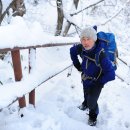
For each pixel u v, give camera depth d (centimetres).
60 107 430
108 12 1200
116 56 387
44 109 395
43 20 1012
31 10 1046
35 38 330
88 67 351
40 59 709
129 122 422
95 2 912
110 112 442
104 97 500
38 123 352
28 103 401
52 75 390
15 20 318
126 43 1089
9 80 507
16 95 304
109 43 351
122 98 505
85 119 411
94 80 358
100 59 335
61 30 885
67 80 549
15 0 623
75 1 866
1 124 335
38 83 350
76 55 373
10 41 278
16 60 315
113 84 569
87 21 1090
